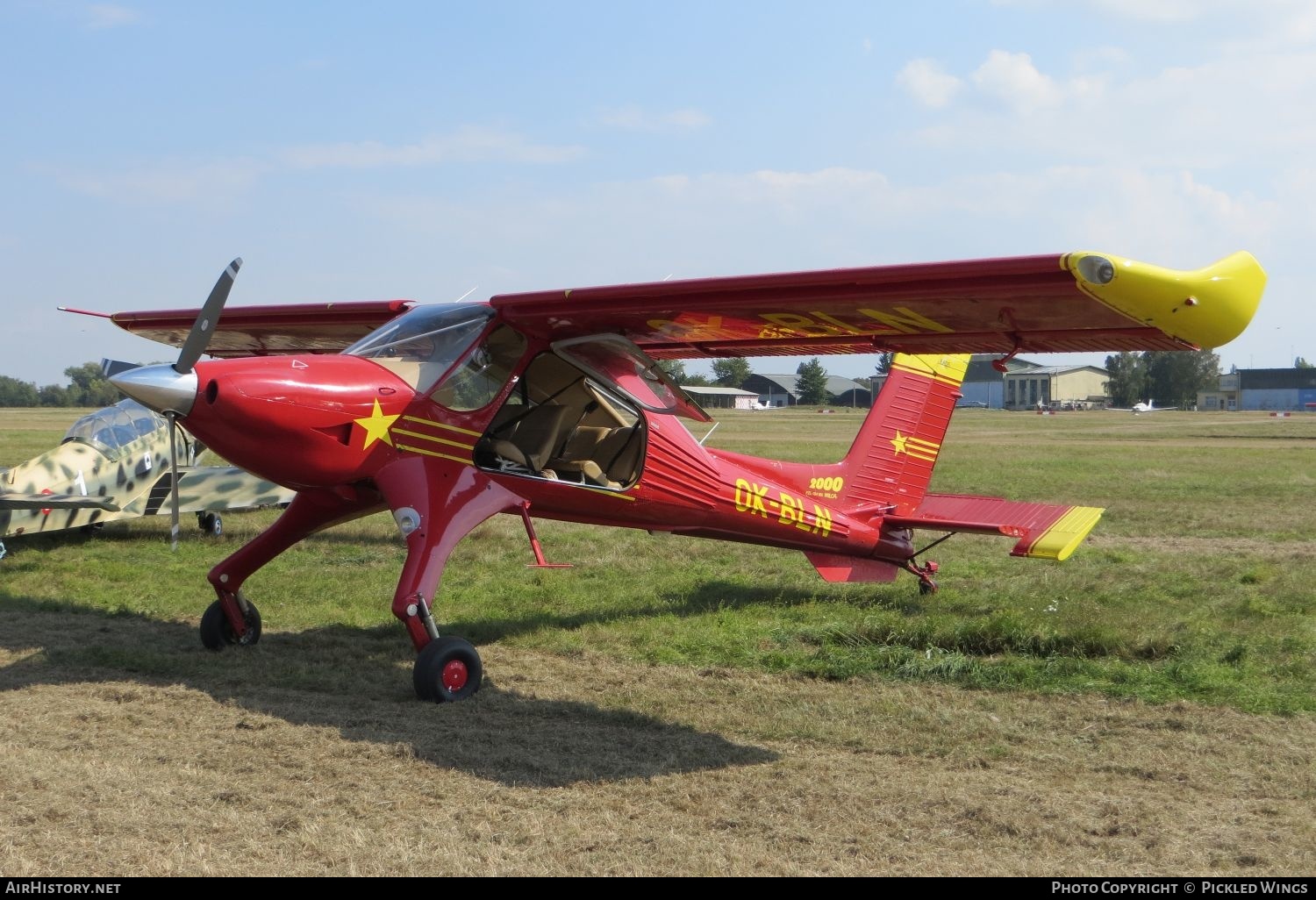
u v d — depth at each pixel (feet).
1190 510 53.67
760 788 15.11
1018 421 219.61
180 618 27.12
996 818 13.88
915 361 31.32
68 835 13.03
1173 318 15.67
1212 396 397.19
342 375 21.06
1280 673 21.24
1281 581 31.73
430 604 20.53
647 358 24.84
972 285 17.21
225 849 12.73
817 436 137.90
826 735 17.61
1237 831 13.55
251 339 32.09
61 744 16.75
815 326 22.27
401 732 17.83
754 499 27.45
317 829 13.34
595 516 25.18
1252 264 15.71
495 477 22.91
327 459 20.98
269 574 33.22
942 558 37.81
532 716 18.92
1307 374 390.21
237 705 19.22
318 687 20.74
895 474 30.99
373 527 44.47
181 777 15.30
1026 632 23.58
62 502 33.06
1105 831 13.55
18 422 173.17
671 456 25.72
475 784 15.21
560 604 28.99
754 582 32.45
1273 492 63.52
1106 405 422.82
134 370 19.62
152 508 40.19
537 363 24.95
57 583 31.65
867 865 12.50
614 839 13.17
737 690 20.65
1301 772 15.78
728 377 424.87
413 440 21.83
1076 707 19.30
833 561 30.35
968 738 17.52
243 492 41.73
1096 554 38.86
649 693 20.40
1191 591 30.32
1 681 20.59
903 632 24.32
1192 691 20.12
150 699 19.54
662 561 36.78
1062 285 16.21
